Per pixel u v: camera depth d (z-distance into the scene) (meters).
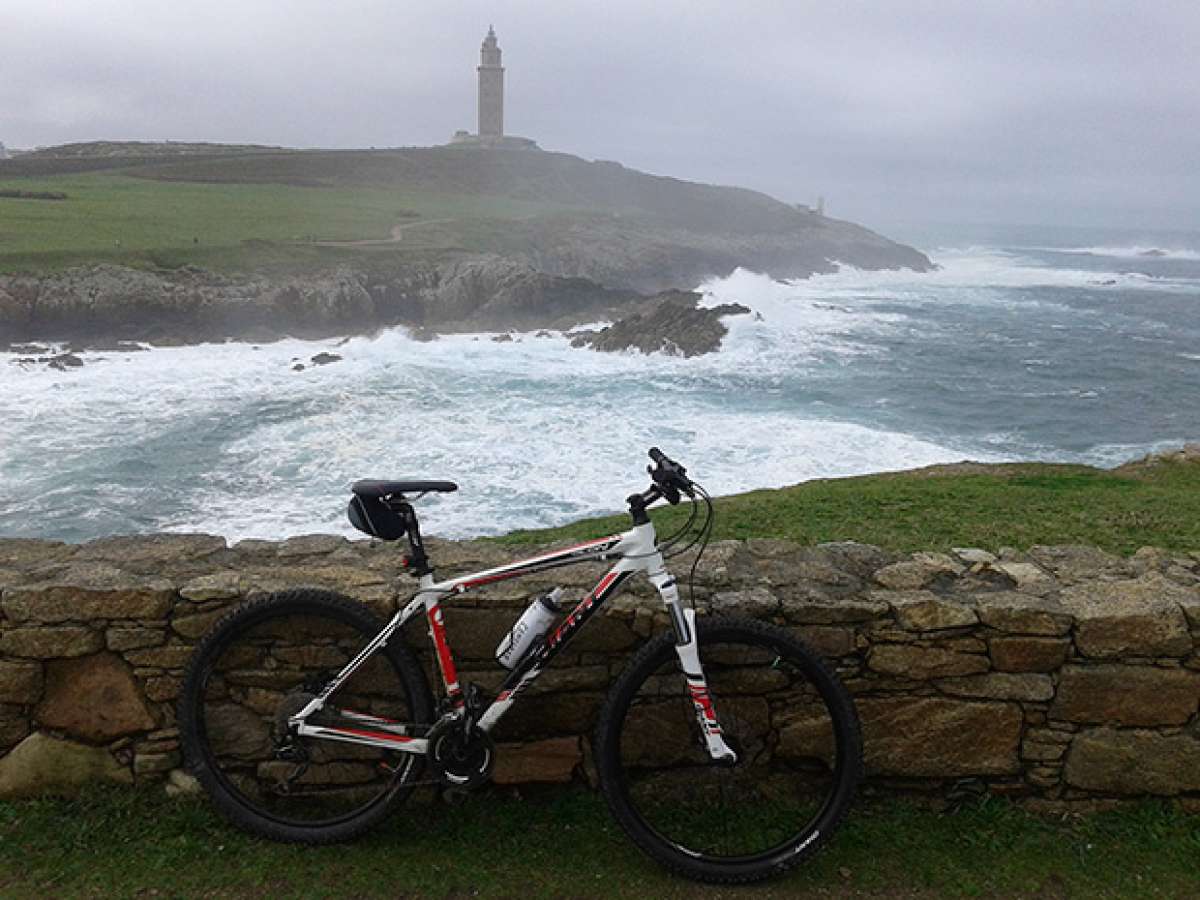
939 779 3.54
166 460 21.69
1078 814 3.50
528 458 20.95
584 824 3.43
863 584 3.77
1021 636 3.46
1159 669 3.45
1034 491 12.36
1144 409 30.92
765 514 10.75
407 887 3.11
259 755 3.51
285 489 19.50
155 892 3.06
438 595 3.30
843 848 3.33
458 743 3.24
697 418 25.84
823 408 28.84
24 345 40.03
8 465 21.44
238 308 47.12
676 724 3.51
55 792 3.49
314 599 3.36
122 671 3.47
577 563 3.46
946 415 29.06
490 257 62.12
